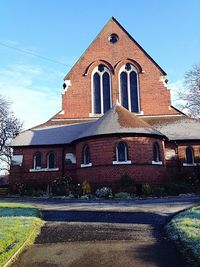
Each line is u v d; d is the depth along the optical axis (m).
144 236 11.19
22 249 9.73
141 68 37.12
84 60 37.56
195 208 15.64
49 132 34.00
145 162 27.16
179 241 10.08
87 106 36.16
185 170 30.64
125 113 30.00
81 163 28.88
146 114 35.81
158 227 12.70
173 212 16.03
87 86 36.72
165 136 29.33
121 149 27.38
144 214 15.62
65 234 11.61
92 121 34.81
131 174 26.53
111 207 18.38
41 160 32.16
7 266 8.30
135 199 22.70
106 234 11.49
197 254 8.48
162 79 36.78
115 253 9.18
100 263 8.40
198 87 45.34
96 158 27.48
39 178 31.62
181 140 31.31
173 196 24.28
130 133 27.22
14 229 11.63
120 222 13.75
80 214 15.96
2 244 9.69
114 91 36.41
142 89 36.56
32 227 12.27
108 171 26.75
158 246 9.85
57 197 25.91
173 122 34.31
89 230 12.19
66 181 29.42
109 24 38.97
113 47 38.03
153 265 8.18
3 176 52.50
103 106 36.28
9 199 25.70
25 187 30.30
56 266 8.29
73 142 30.78
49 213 16.48
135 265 8.21
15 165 32.03
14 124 50.91
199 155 31.53
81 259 8.74
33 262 8.61
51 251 9.53
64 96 36.47
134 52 37.75
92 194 25.95
